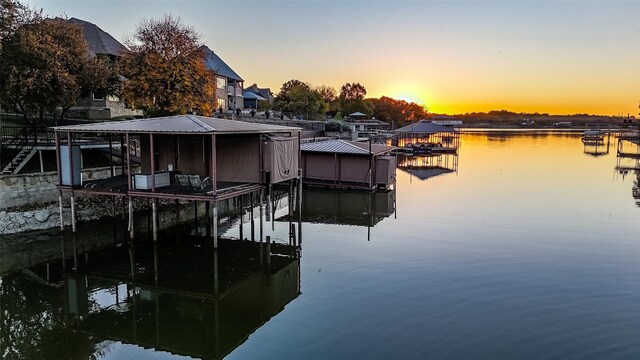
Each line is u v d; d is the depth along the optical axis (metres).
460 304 12.70
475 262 16.31
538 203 27.06
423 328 11.32
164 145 22.55
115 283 15.69
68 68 25.83
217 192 18.16
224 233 21.45
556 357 9.88
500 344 10.45
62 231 19.67
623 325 11.34
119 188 19.08
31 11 25.30
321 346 10.59
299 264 16.59
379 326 11.48
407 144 68.94
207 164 21.97
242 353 10.54
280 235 20.92
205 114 34.38
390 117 122.19
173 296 14.66
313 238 20.16
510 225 21.77
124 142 25.53
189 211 24.67
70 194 20.50
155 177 18.98
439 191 31.78
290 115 71.62
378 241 19.38
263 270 16.70
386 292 13.66
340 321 11.83
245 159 21.30
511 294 13.34
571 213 24.30
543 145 74.06
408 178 38.28
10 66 21.97
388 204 27.69
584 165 46.12
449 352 10.15
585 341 10.56
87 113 34.34
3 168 22.83
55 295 14.69
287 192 32.09
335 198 30.14
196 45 33.94
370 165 31.80
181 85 32.19
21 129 27.09
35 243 19.03
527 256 16.97
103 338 11.81
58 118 30.80
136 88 30.98
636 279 14.53
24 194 20.25
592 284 14.11
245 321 12.62
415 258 16.89
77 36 27.31
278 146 21.38
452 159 52.72
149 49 31.72
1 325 12.59
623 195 29.58
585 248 17.97
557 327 11.26
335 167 32.62
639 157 52.66
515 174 39.78
